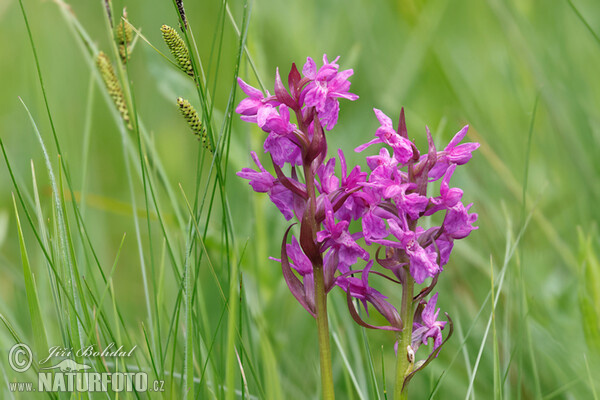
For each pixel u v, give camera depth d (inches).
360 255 25.1
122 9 28.2
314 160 25.1
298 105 25.1
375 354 29.8
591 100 35.0
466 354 27.4
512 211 31.9
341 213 25.4
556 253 31.6
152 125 36.4
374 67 37.5
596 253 30.0
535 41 36.2
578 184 32.3
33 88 34.5
